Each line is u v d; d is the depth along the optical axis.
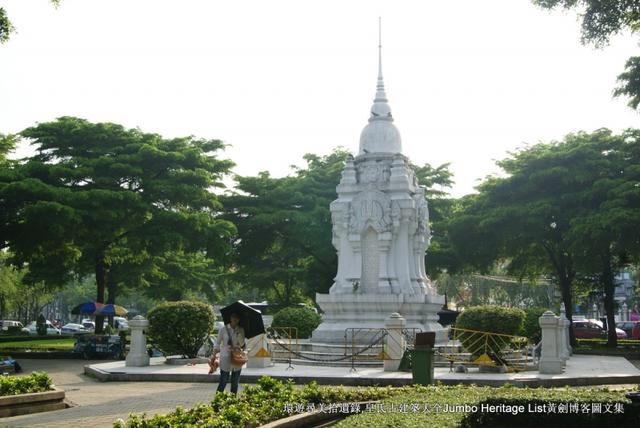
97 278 49.62
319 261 53.12
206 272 68.31
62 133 43.72
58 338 57.50
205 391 23.12
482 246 47.47
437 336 32.38
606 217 38.47
